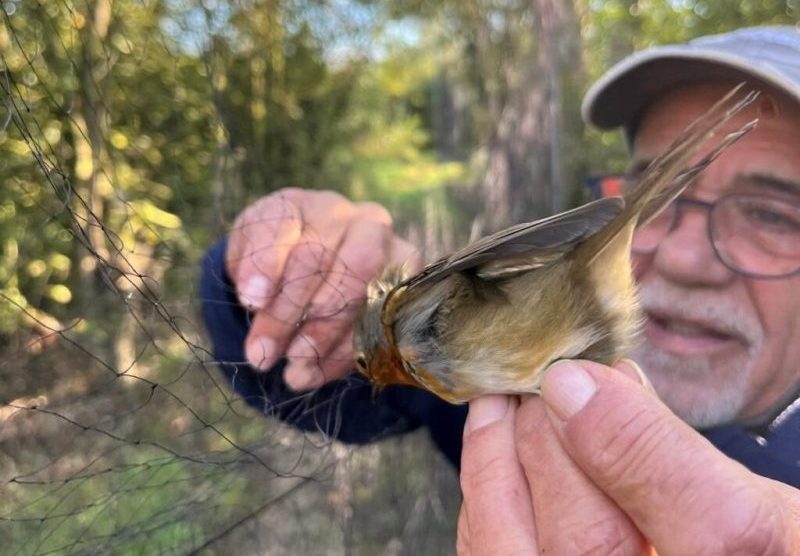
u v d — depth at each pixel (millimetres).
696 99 302
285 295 220
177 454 198
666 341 284
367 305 217
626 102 325
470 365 189
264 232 227
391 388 268
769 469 247
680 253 278
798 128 273
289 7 567
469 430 188
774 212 274
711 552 137
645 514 146
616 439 148
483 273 191
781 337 270
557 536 157
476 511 175
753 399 271
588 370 159
